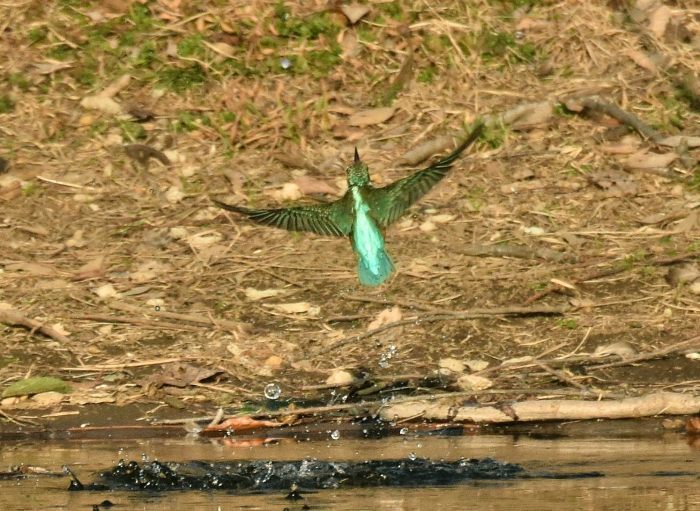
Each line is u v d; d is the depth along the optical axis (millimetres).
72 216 14680
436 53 16797
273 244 14211
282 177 15266
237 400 11453
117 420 11117
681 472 9398
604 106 15977
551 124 15977
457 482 9234
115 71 16578
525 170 15297
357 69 16641
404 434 10875
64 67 16609
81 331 12648
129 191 15078
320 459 9906
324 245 14211
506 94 16344
